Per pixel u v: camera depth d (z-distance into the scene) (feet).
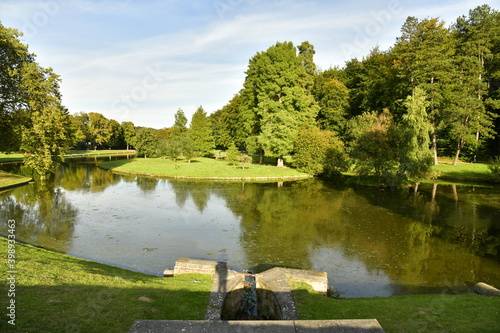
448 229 53.67
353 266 38.58
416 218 61.00
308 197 82.33
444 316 22.39
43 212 63.41
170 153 164.25
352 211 66.80
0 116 92.99
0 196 78.79
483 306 24.45
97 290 24.39
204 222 57.72
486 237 49.65
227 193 87.25
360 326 17.80
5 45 90.07
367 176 110.73
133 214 62.95
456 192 88.48
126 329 18.60
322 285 29.07
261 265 38.45
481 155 149.38
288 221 58.80
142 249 43.50
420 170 94.27
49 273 27.27
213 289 26.35
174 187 96.43
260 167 141.79
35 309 19.66
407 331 19.86
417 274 36.32
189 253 42.27
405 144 93.71
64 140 112.78
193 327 17.33
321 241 47.67
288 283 28.25
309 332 17.11
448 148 160.25
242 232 51.83
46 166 104.37
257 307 28.37
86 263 34.86
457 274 36.27
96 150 275.80
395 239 48.75
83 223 55.88
